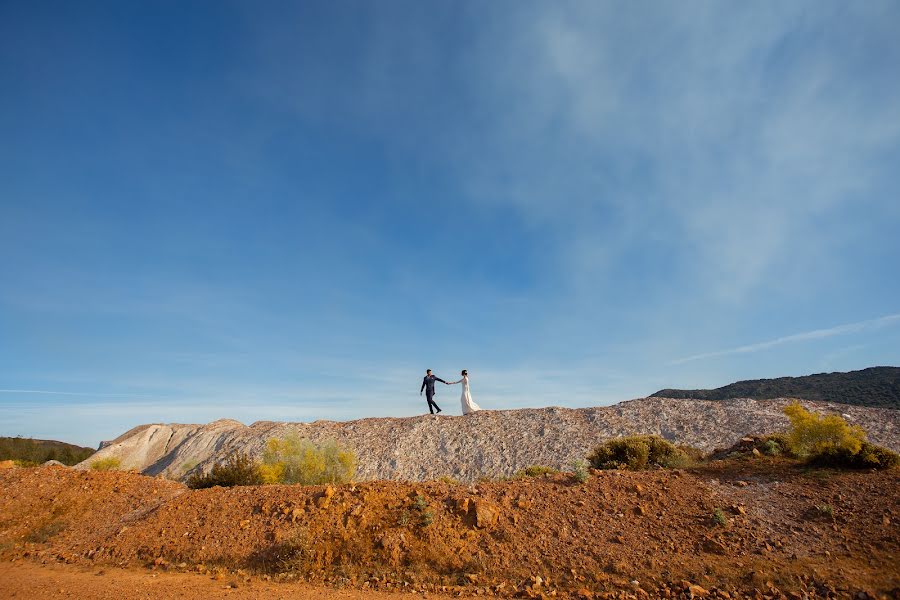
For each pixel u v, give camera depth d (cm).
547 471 1523
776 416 1881
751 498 991
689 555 834
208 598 782
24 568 1007
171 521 1149
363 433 2369
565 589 788
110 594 813
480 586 816
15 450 2922
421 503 1027
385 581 848
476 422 2294
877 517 853
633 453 1419
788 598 697
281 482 1612
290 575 896
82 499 1350
